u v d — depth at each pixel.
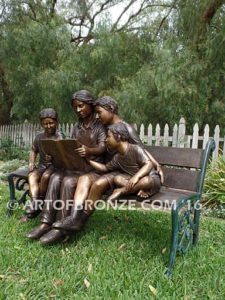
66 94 10.01
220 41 7.03
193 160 3.28
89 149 3.23
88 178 3.12
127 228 3.86
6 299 2.30
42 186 3.55
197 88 7.45
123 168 3.11
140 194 2.90
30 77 11.14
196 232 3.33
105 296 2.37
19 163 9.38
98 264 2.89
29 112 11.92
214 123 7.77
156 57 8.33
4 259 2.90
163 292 2.45
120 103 8.25
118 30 11.48
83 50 10.73
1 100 14.81
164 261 2.95
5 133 13.27
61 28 10.98
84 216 3.08
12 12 12.29
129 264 2.91
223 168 5.56
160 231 3.79
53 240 3.06
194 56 7.46
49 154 3.41
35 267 2.83
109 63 10.15
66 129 9.47
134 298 2.35
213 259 3.07
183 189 3.29
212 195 5.18
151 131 7.34
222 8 7.28
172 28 8.18
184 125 6.76
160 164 3.51
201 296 2.45
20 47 11.22
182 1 7.75
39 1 13.06
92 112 3.46
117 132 3.03
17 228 3.71
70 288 2.47
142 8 12.56
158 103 7.88
